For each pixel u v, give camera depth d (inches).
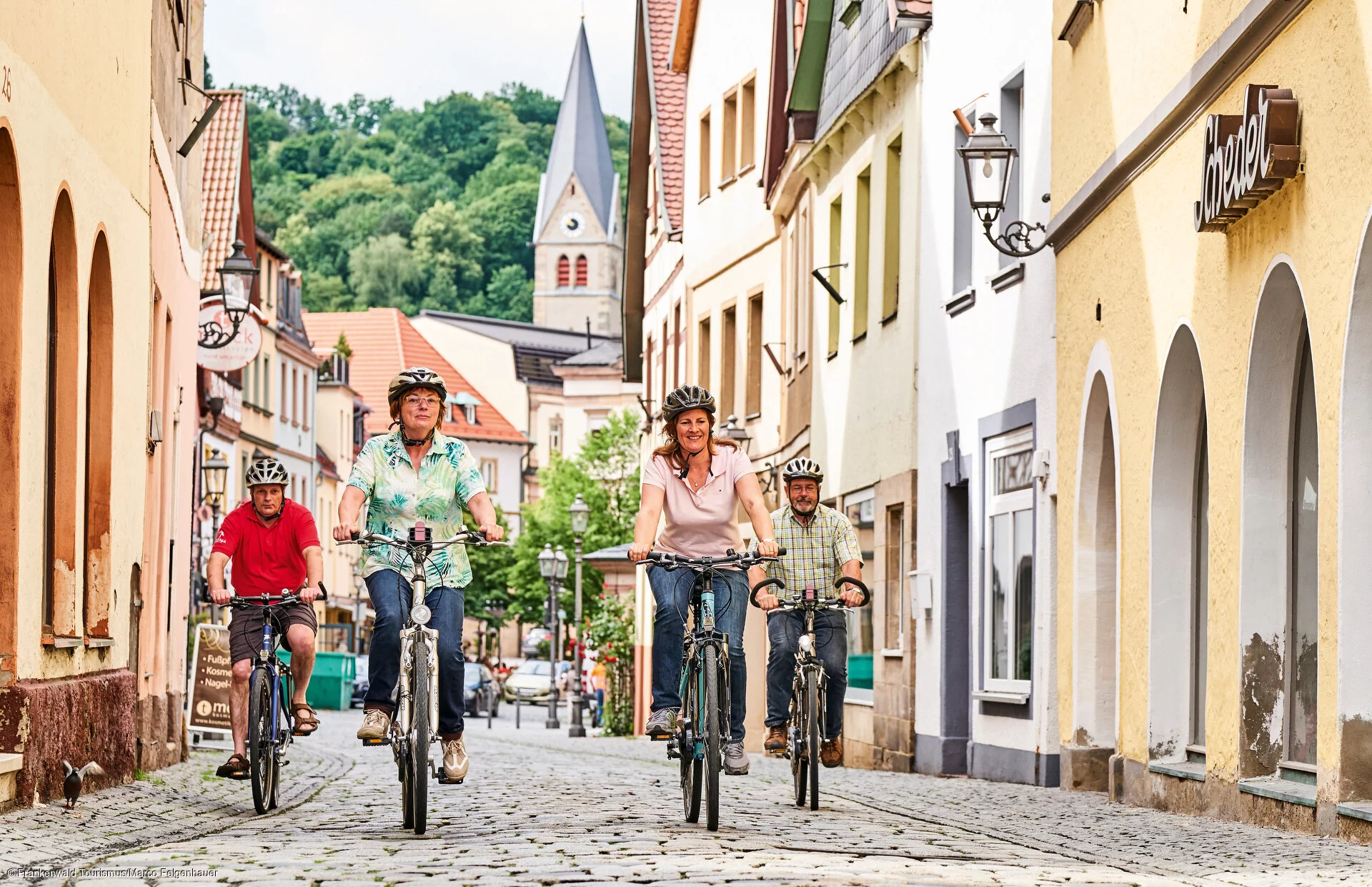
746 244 1307.8
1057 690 689.0
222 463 1482.5
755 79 1294.3
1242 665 476.4
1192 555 562.6
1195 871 337.4
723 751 406.3
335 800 521.0
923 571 864.9
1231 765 486.0
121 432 585.3
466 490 401.1
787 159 1137.4
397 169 6825.8
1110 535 655.1
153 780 590.6
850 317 1033.5
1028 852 370.9
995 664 778.8
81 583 513.3
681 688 412.8
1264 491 476.7
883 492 949.8
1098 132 628.4
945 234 848.9
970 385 808.9
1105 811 526.0
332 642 3486.7
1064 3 675.4
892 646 935.7
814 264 1109.1
